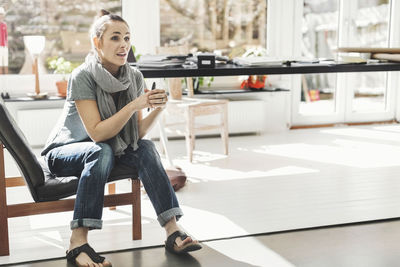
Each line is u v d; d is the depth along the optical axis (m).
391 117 6.24
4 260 2.49
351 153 4.71
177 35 5.40
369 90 6.11
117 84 2.55
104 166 2.46
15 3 4.95
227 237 2.77
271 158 4.55
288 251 2.58
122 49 2.54
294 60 3.24
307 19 5.73
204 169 4.19
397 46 6.00
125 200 2.68
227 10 5.49
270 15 5.60
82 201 2.42
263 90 5.47
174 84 4.67
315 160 4.46
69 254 2.43
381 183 3.76
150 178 2.59
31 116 4.83
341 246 2.63
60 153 2.60
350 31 5.87
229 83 5.60
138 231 2.74
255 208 3.23
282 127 5.80
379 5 5.92
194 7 5.39
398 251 2.57
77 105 2.54
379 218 3.03
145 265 2.43
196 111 4.39
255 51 5.51
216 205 3.29
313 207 3.24
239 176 3.97
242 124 5.48
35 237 2.79
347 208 3.22
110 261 2.48
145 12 5.21
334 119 6.05
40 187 2.51
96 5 5.14
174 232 2.59
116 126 2.49
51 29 5.07
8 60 5.02
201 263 2.45
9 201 3.42
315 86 5.93
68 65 5.02
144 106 2.46
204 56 2.94
